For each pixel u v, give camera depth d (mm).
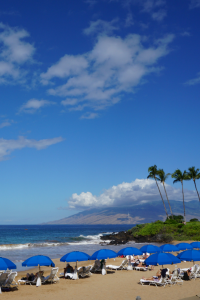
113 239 70125
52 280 17766
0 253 37406
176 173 68000
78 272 19719
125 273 21312
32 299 13742
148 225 67000
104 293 14922
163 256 17312
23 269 24609
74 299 13688
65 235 104938
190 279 18375
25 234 109938
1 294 14758
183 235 55625
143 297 13922
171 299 13383
